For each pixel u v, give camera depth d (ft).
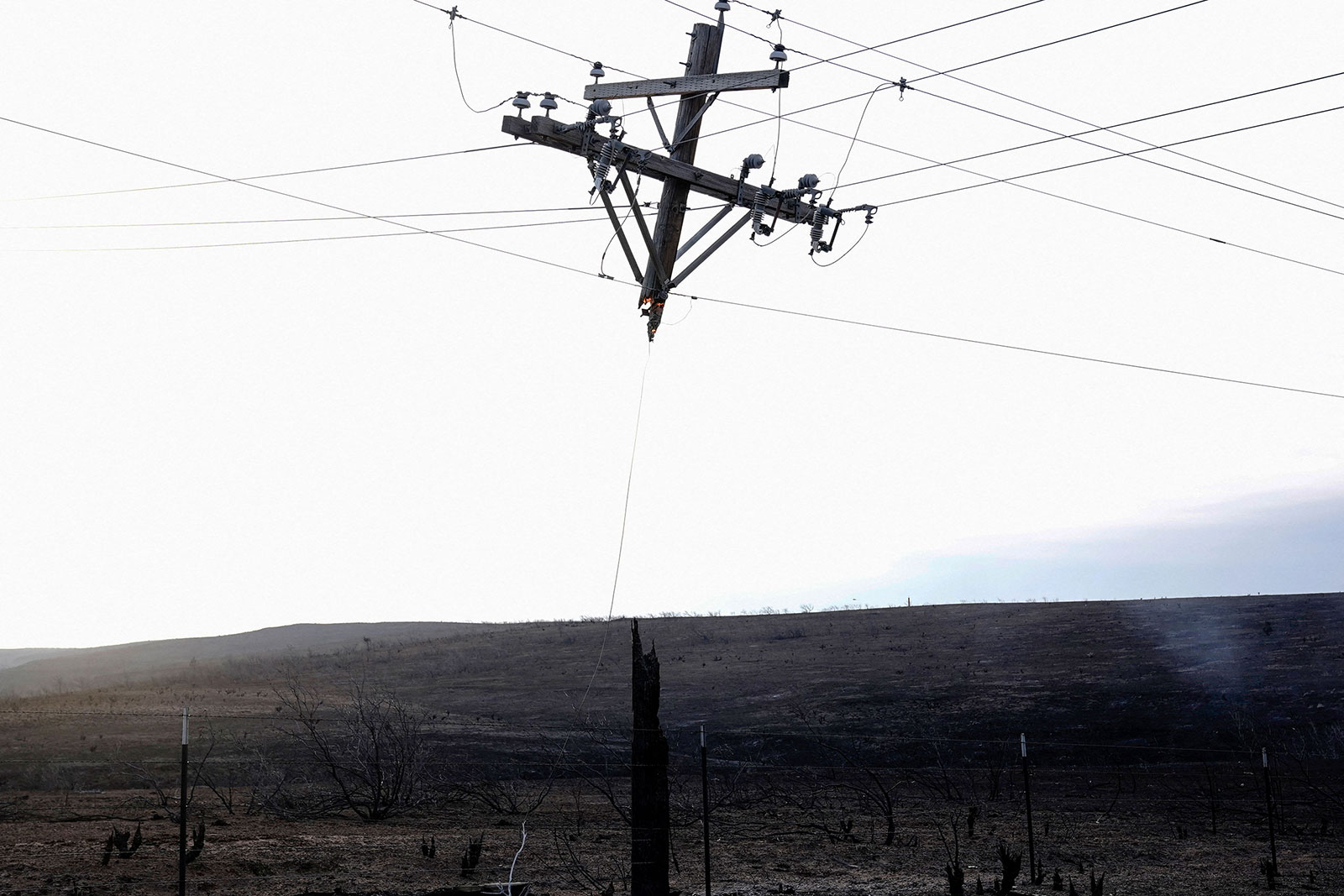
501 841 72.69
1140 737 133.28
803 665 194.59
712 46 53.72
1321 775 106.83
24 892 51.19
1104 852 69.87
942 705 152.66
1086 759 126.21
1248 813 88.63
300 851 65.51
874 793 100.73
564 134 50.52
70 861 59.62
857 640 220.84
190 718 139.95
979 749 132.67
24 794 95.91
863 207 56.44
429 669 216.13
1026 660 178.91
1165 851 70.54
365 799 91.91
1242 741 125.80
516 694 183.52
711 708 163.63
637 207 52.47
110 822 77.82
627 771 114.01
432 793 95.71
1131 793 101.04
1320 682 142.82
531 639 258.78
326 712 149.07
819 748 135.13
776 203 54.80
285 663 240.94
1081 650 183.42
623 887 56.08
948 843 73.15
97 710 151.12
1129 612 221.66
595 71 52.16
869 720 148.36
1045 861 66.49
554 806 93.30
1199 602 232.94
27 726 134.92
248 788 100.58
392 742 95.35
